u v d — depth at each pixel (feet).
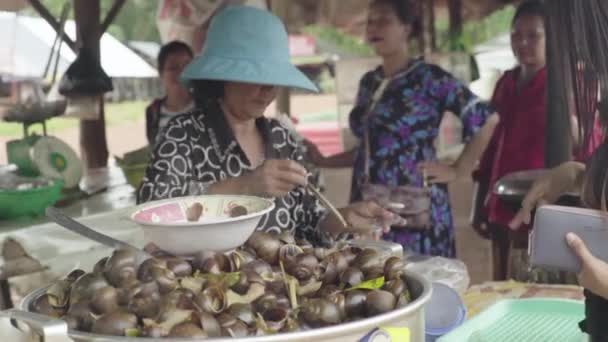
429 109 8.20
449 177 8.14
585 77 2.86
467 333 3.59
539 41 8.93
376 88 8.55
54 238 6.60
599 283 2.78
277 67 4.86
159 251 3.07
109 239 3.02
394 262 2.91
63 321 2.24
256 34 4.93
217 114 5.21
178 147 5.00
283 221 5.11
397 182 8.23
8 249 6.24
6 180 7.00
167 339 2.17
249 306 2.50
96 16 10.16
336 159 10.16
